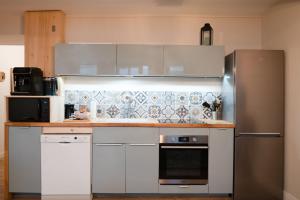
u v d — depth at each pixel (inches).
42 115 123.9
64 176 122.3
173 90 147.7
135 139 123.5
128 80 147.3
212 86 147.7
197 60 133.1
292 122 118.1
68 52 132.2
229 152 123.9
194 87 147.7
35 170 123.1
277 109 122.6
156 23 147.6
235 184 123.0
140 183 124.0
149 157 123.7
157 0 124.2
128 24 147.8
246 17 147.7
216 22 148.0
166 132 123.5
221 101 146.0
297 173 114.2
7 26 146.7
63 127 122.8
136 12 142.2
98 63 132.4
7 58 209.8
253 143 122.7
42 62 136.7
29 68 126.1
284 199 123.1
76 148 122.3
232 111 125.7
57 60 132.3
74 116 140.9
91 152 123.3
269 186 123.3
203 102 147.6
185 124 122.8
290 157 119.3
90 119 138.3
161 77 147.3
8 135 123.3
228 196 128.6
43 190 122.2
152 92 147.5
